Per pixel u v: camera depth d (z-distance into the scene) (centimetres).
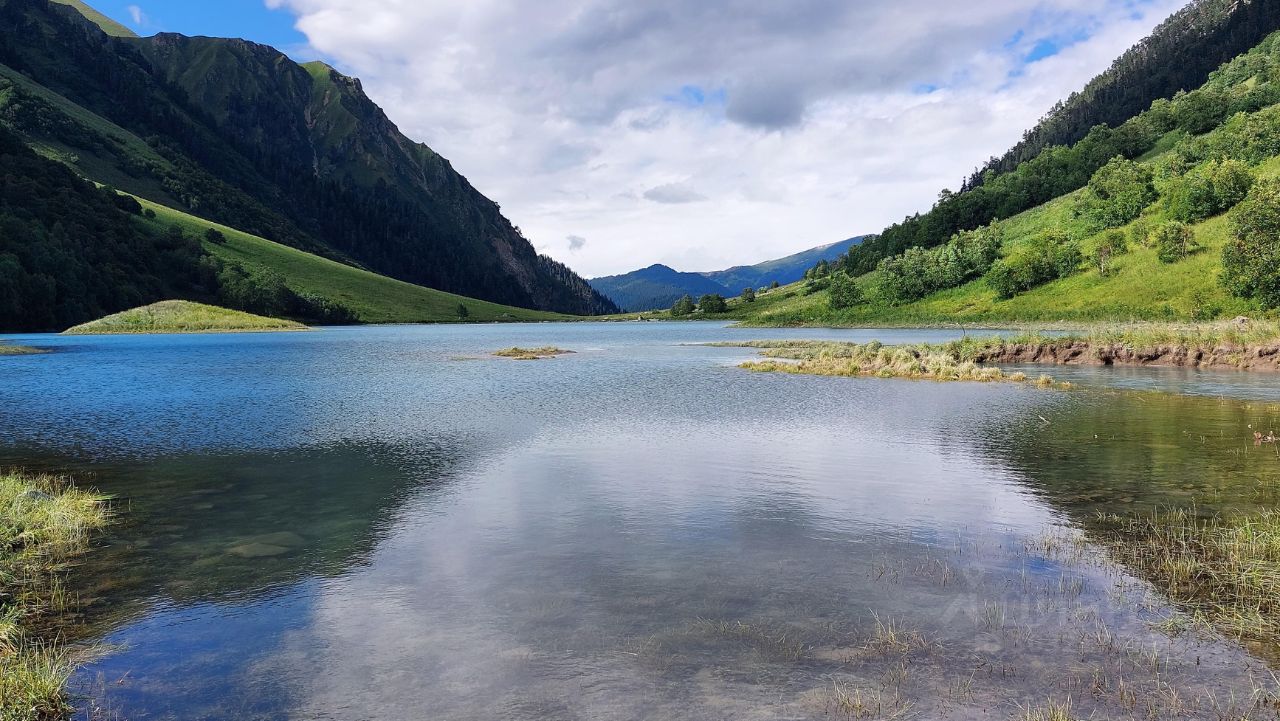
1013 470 1817
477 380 4569
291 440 2384
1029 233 15012
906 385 4025
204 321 13550
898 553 1206
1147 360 5031
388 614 977
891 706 717
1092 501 1498
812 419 2764
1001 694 740
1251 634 874
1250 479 1659
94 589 1077
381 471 1902
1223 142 11981
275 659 848
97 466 1981
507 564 1174
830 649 852
